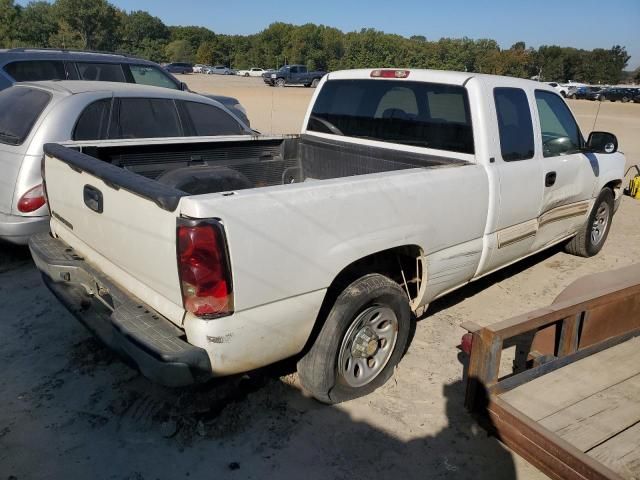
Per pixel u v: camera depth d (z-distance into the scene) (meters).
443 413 3.34
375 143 4.58
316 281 2.86
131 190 2.65
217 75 68.50
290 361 3.73
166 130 5.98
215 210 2.44
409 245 3.44
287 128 16.44
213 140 4.52
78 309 3.24
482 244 4.01
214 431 3.06
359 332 3.27
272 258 2.65
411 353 3.99
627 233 7.34
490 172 3.90
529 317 2.81
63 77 7.67
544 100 4.70
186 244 2.42
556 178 4.70
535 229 4.64
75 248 3.46
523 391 2.91
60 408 3.20
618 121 24.66
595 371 3.11
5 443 2.90
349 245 2.99
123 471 2.76
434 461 2.95
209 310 2.51
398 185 3.22
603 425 2.66
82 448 2.90
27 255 5.43
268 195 2.63
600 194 5.72
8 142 5.04
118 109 5.57
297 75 42.22
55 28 73.06
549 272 5.73
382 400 3.42
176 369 2.49
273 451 2.95
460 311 4.73
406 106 4.37
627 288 3.27
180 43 97.25
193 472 2.77
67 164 3.30
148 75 8.77
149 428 3.07
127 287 2.95
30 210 4.84
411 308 3.71
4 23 70.06
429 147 4.23
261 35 96.19
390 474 2.84
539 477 2.88
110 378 3.49
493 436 2.95
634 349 3.35
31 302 4.46
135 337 2.60
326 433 3.10
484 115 3.92
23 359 3.66
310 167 5.07
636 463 2.41
